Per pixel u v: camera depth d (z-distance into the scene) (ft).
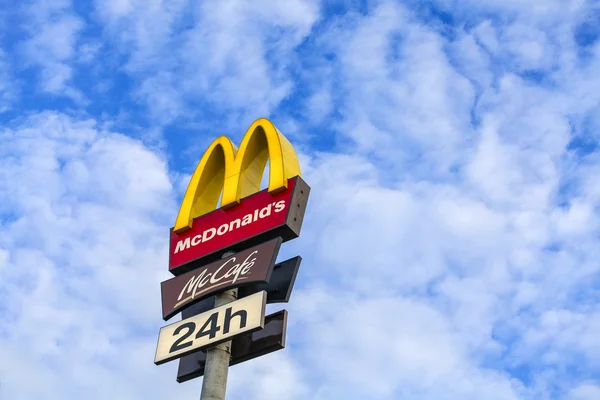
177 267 87.40
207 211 92.17
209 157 94.07
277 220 82.48
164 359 79.97
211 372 77.05
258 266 80.02
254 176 90.79
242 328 77.00
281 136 88.53
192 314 83.71
